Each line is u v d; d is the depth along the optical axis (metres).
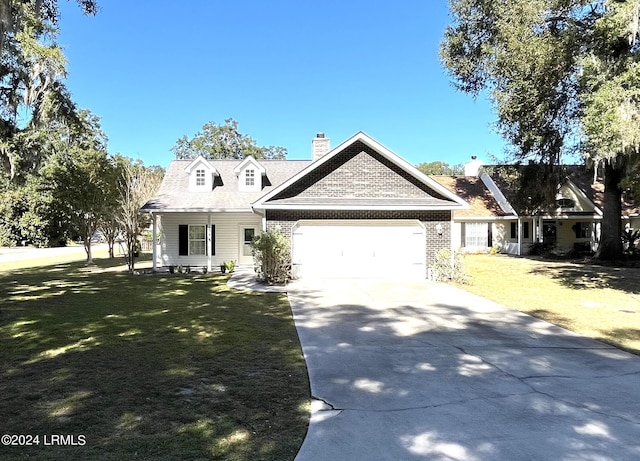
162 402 4.55
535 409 4.41
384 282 14.92
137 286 14.19
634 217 28.25
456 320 8.99
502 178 29.42
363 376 5.46
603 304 10.82
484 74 23.45
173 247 19.66
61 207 21.12
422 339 7.42
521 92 19.84
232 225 19.92
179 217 19.67
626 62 11.72
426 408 4.44
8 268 20.58
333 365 5.93
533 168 24.05
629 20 11.62
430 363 6.04
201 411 4.33
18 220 41.34
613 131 10.64
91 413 4.26
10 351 6.51
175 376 5.39
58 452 3.47
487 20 21.27
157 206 18.77
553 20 17.20
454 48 23.92
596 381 5.27
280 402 4.60
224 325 8.42
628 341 7.28
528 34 16.95
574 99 19.66
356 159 16.22
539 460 3.39
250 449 3.55
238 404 4.53
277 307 10.42
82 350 6.57
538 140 21.41
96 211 20.06
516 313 9.73
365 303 10.99
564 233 29.98
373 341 7.27
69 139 29.36
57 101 13.62
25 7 9.49
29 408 4.38
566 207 28.53
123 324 8.45
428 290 13.16
